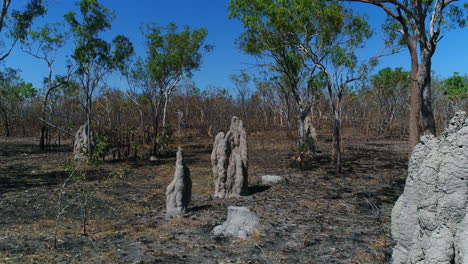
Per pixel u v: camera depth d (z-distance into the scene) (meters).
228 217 9.77
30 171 19.59
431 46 13.52
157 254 7.76
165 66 25.84
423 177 4.91
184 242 8.62
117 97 41.41
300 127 23.31
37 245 8.27
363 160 23.72
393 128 44.88
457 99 37.53
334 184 16.11
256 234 9.02
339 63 18.88
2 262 7.14
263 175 18.41
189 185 11.38
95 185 15.79
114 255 7.70
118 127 27.91
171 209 10.94
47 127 31.12
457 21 16.12
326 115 55.53
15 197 13.23
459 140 4.67
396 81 37.16
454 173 4.60
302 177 17.91
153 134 26.83
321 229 9.62
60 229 9.62
